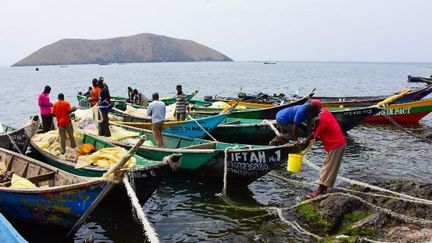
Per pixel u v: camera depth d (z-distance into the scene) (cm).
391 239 858
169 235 970
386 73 13888
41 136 1633
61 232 972
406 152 1798
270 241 931
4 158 1339
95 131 1692
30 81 9075
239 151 1201
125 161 880
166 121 1873
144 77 10331
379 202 1025
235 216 1076
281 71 15512
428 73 13800
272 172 1455
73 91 5953
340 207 995
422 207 971
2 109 3716
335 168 1084
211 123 1822
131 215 1084
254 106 2667
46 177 1102
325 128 1075
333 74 12694
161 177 1035
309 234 956
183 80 8838
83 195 891
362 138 2108
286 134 1421
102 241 941
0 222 722
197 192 1259
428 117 2812
